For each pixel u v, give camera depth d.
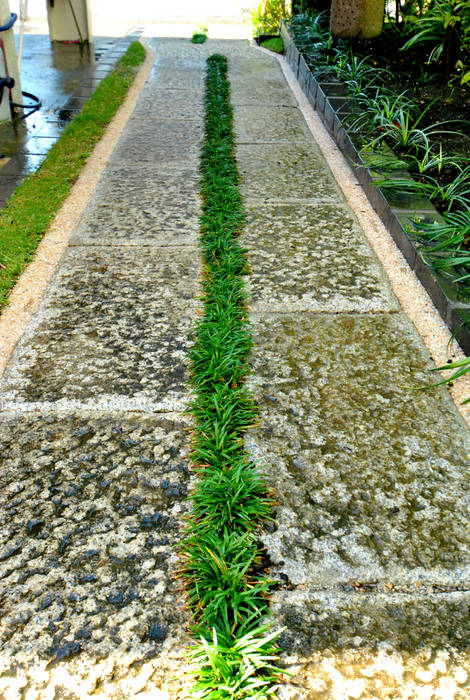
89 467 2.15
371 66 6.56
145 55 8.45
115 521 1.96
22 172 4.63
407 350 2.74
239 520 1.92
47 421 2.34
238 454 2.18
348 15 6.87
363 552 1.87
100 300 3.06
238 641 1.58
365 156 4.41
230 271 3.24
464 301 2.86
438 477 2.13
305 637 1.64
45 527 1.94
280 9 9.99
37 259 3.41
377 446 2.24
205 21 11.45
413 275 3.29
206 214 3.89
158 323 2.90
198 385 2.49
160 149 5.05
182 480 2.10
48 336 2.80
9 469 2.14
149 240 3.62
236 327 2.81
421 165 4.20
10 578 1.79
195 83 7.09
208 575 1.77
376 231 3.74
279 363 2.64
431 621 1.69
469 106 5.46
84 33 9.04
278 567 1.83
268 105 6.27
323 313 2.97
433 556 1.87
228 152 4.90
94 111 5.92
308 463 2.17
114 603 1.73
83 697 1.52
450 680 1.55
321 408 2.41
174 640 1.64
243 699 1.49
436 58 6.28
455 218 3.53
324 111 5.67
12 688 1.54
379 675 1.56
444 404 2.45
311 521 1.96
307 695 1.52
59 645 1.63
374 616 1.70
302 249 3.53
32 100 6.43
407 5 7.12
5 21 5.53
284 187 4.36
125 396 2.46
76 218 3.88
